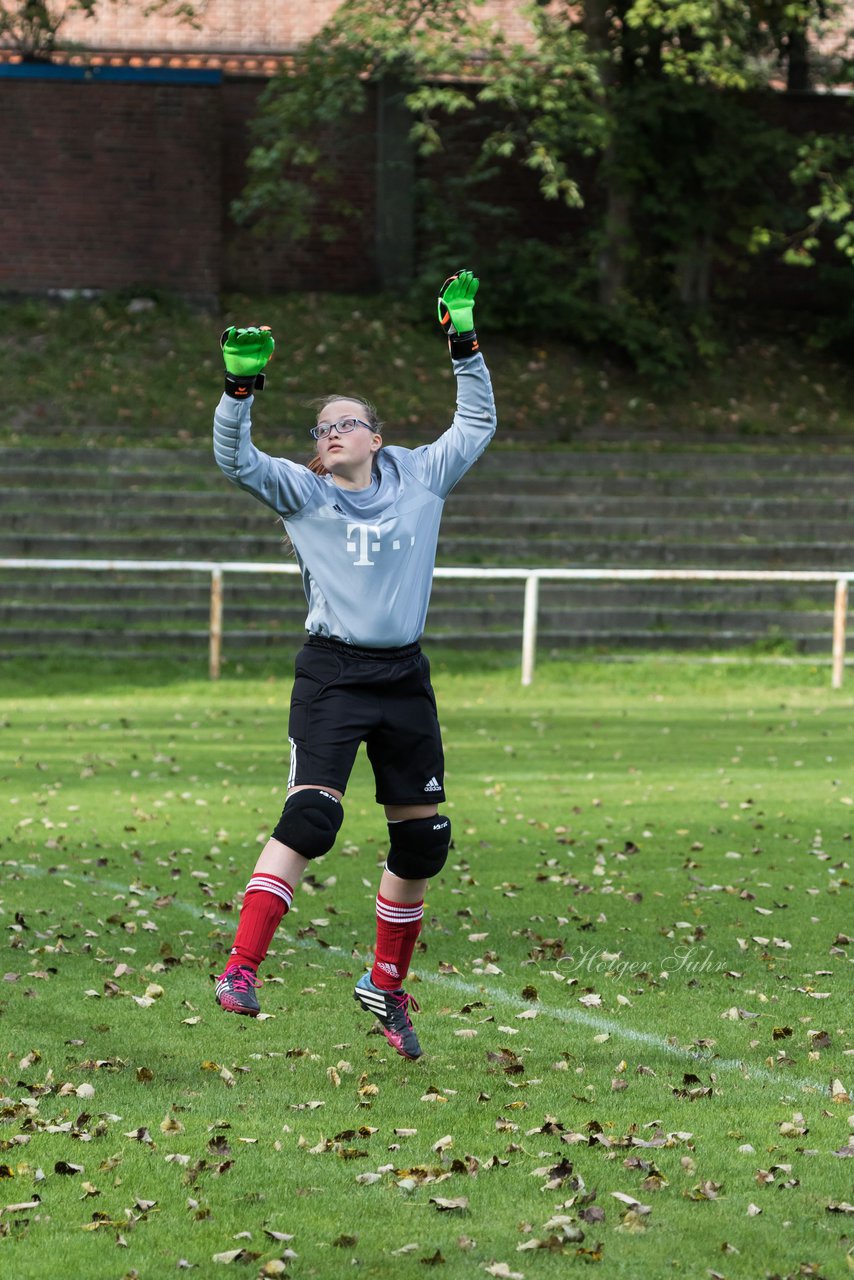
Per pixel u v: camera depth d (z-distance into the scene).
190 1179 14.34
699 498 85.38
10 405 90.25
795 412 98.75
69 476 83.06
